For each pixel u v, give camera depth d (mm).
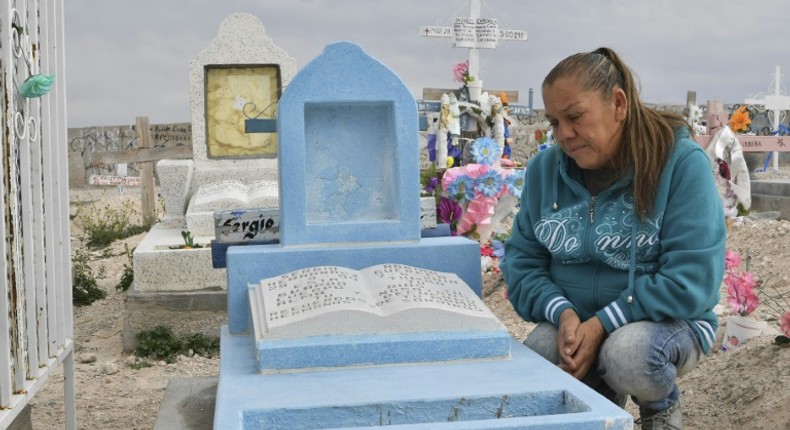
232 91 8305
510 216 9805
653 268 2984
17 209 3180
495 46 13102
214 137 8289
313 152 3684
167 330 6305
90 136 23438
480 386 2645
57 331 3799
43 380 3445
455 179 7551
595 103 2854
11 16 3078
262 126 4664
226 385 2701
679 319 2912
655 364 2791
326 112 3686
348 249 3469
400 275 3270
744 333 4660
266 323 2961
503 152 10703
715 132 9766
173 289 6344
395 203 3662
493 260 7738
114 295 8539
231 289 3426
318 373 2822
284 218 3531
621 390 2871
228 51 8242
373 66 3590
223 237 3854
